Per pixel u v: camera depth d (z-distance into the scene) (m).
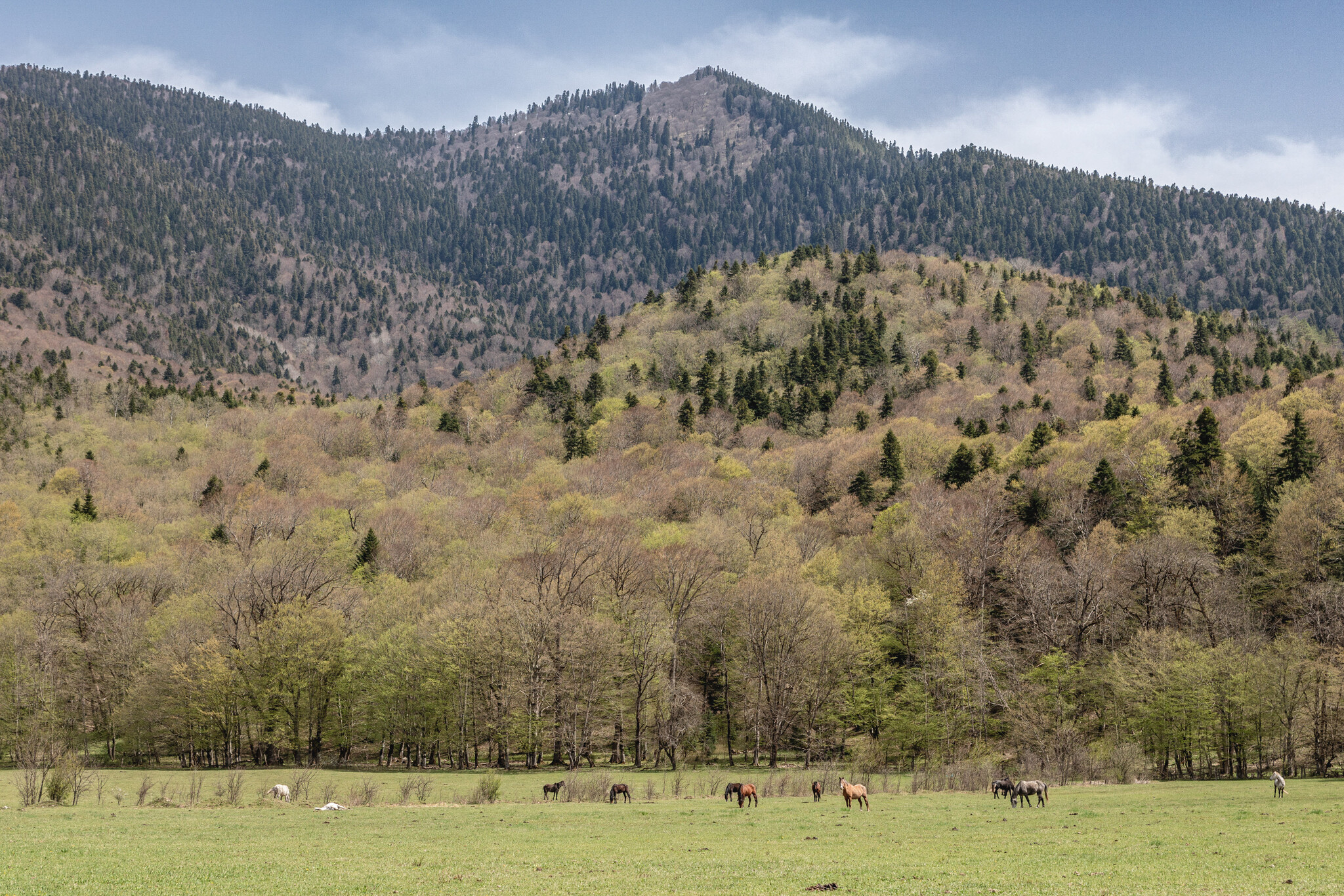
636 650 84.62
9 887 25.06
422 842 34.91
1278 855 28.83
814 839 35.47
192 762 85.31
